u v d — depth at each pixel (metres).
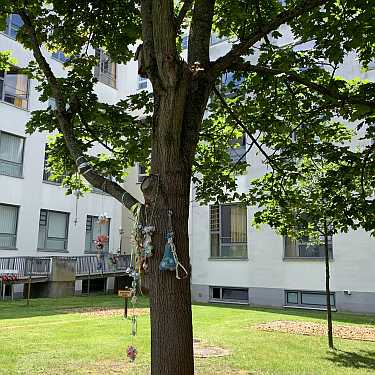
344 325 11.86
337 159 6.45
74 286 20.64
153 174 3.65
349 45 5.86
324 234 8.56
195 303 18.52
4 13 5.94
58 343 8.63
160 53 3.55
